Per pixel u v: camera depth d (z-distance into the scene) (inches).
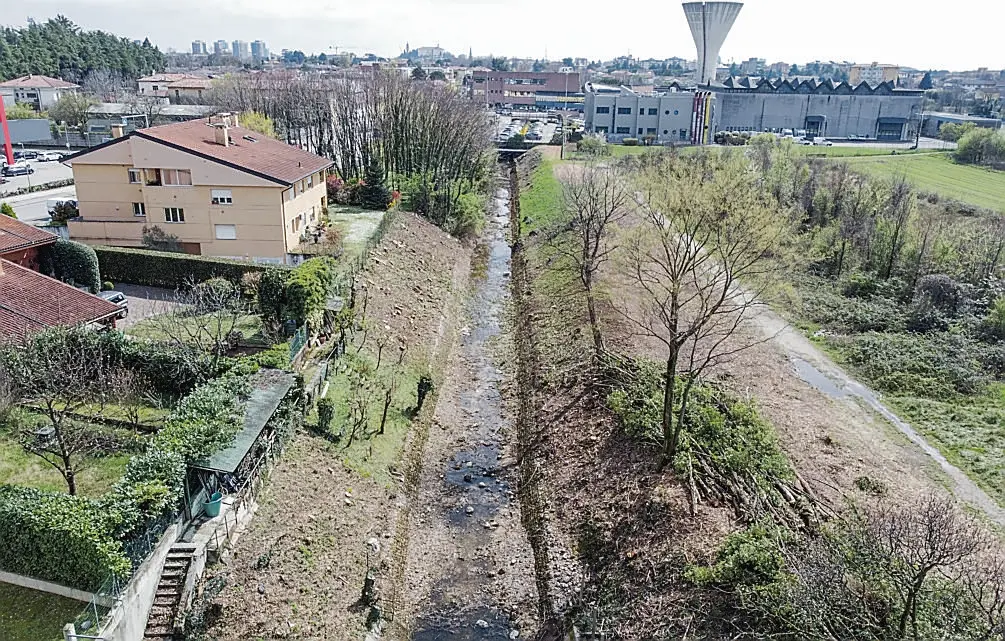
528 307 1823.3
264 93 3472.0
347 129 3129.9
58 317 1216.2
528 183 3376.0
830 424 1197.7
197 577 786.8
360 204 2635.3
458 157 2979.8
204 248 1908.2
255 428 928.3
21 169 3061.0
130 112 4003.4
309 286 1318.9
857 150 4328.3
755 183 1907.0
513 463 1210.6
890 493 982.4
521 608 900.6
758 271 1069.8
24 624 705.0
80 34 6491.1
